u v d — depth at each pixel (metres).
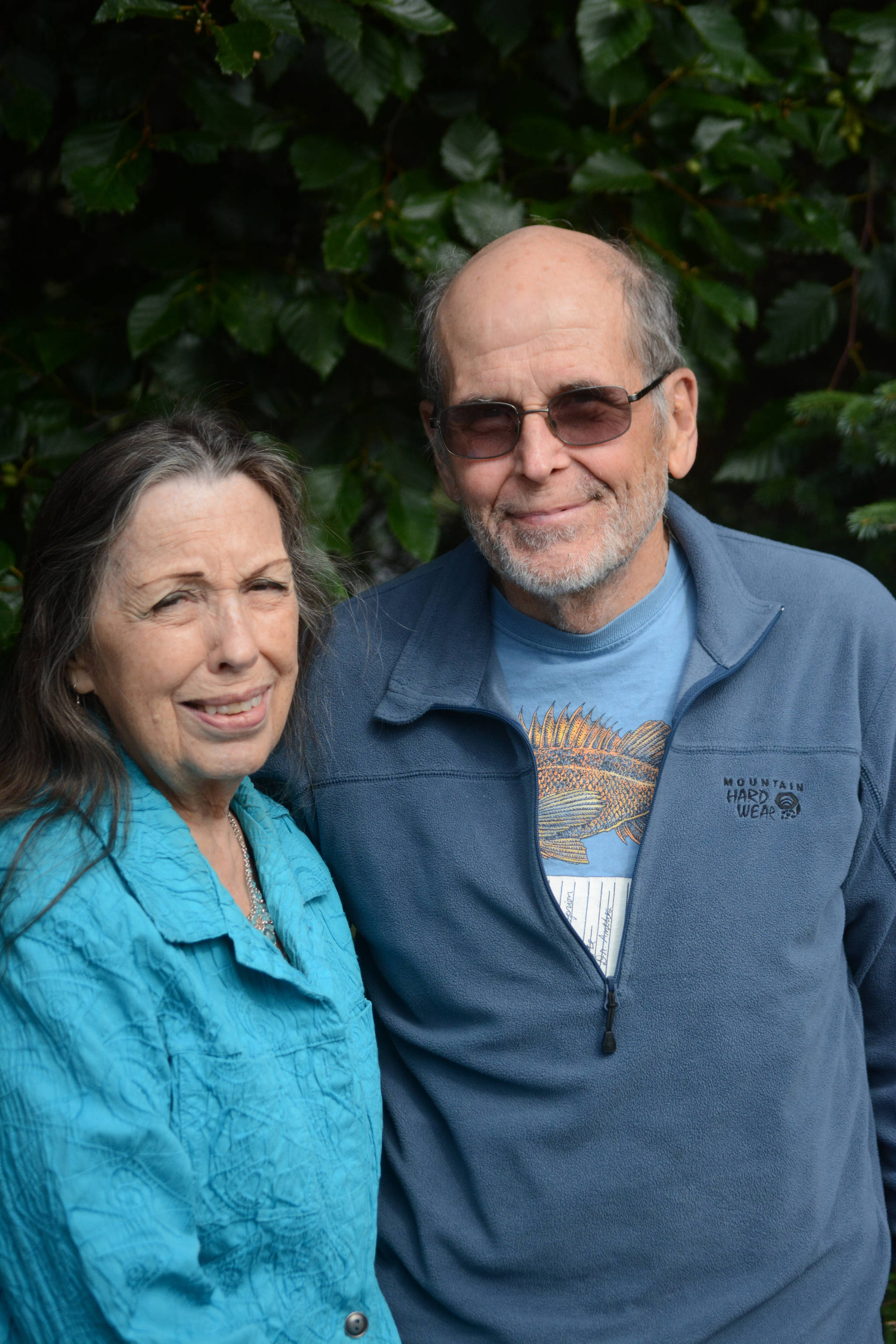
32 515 2.38
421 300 1.96
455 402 1.74
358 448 2.53
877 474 2.74
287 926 1.52
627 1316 1.66
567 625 1.78
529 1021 1.69
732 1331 1.66
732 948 1.67
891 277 2.82
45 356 2.34
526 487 1.70
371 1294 1.49
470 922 1.74
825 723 1.74
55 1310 1.21
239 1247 1.33
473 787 1.77
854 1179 1.77
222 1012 1.35
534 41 2.58
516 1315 1.67
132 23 2.27
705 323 2.51
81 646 1.42
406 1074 1.82
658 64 2.49
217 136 2.22
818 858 1.70
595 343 1.67
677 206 2.51
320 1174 1.40
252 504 1.43
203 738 1.41
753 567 1.85
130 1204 1.22
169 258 2.36
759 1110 1.66
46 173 2.70
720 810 1.70
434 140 2.54
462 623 1.84
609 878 1.73
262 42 1.93
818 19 2.84
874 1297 1.75
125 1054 1.26
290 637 1.48
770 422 2.72
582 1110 1.66
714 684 1.73
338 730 1.84
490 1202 1.69
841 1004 1.81
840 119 2.68
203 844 1.54
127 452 1.39
